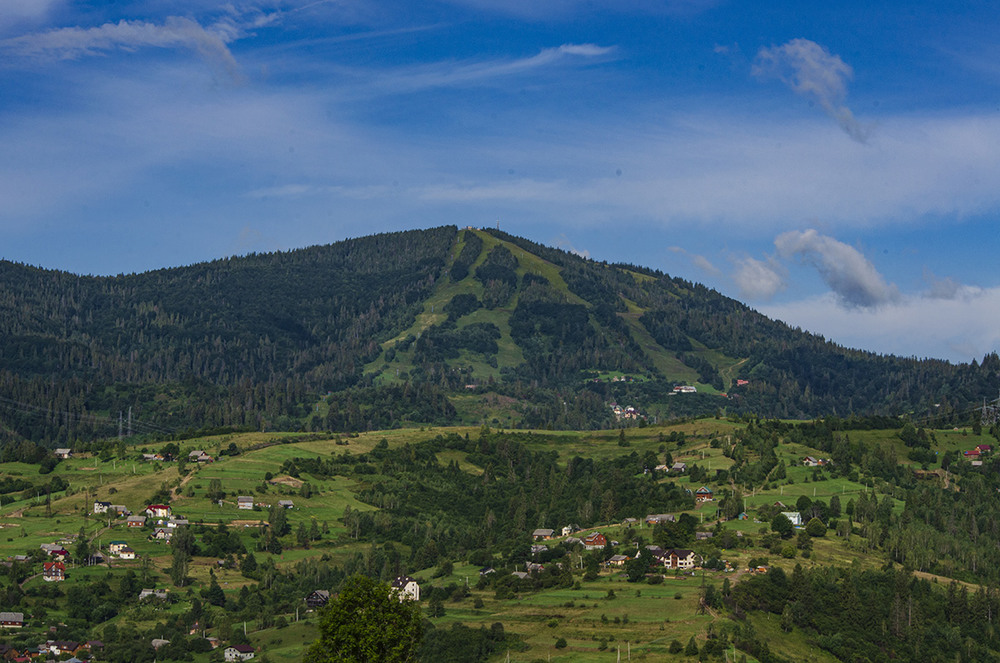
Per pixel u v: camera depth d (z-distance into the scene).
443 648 188.38
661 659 171.00
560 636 188.25
